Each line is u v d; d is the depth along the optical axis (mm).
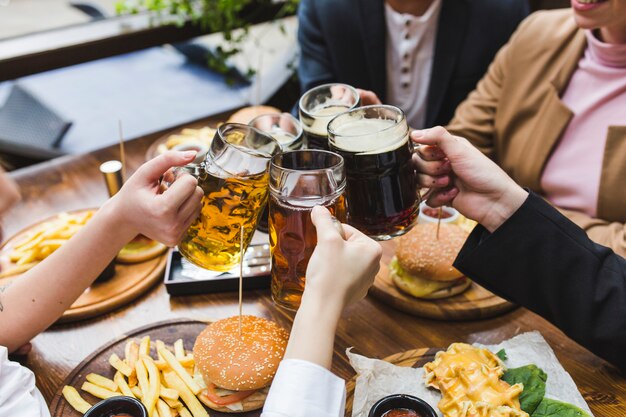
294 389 854
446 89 2320
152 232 1164
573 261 1192
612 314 1160
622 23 1650
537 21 1945
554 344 1294
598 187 1734
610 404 1134
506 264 1230
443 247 1420
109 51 2631
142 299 1481
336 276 926
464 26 2258
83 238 1248
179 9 2766
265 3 2975
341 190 1035
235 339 1195
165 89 3352
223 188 1051
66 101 3316
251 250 1569
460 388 1129
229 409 1158
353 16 2322
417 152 1268
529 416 1082
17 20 2643
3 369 1097
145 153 2162
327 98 1425
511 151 1981
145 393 1157
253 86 3148
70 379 1235
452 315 1367
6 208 1165
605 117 1747
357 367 1153
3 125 3018
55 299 1263
